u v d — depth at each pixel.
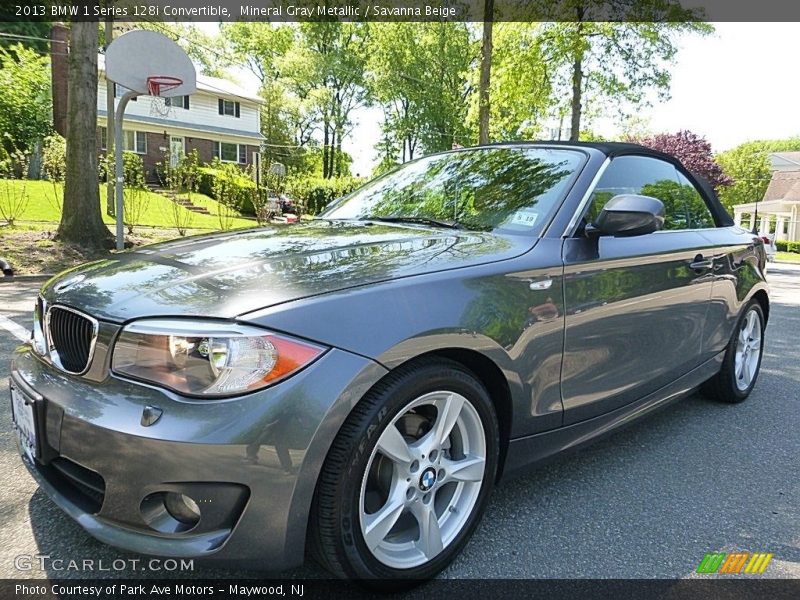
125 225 14.22
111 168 16.11
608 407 2.69
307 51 41.69
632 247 2.75
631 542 2.33
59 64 26.06
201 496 1.60
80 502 1.82
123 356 1.74
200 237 2.68
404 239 2.43
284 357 1.65
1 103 20.88
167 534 1.64
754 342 4.20
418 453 1.96
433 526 2.02
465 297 2.02
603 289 2.53
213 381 1.62
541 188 2.75
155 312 1.75
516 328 2.15
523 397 2.22
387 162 42.91
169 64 11.30
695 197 3.69
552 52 14.54
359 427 1.74
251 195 21.59
